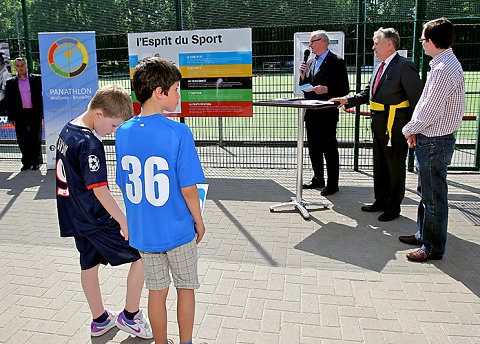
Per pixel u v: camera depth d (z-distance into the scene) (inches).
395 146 178.2
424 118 137.5
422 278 137.9
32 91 282.2
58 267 150.3
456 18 243.3
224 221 191.9
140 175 88.4
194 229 94.3
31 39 298.2
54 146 288.2
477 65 247.1
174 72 88.5
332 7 253.4
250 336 110.3
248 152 332.2
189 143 87.6
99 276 143.0
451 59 135.6
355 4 250.8
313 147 233.8
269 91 272.4
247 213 201.9
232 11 263.7
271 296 128.9
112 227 105.8
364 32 252.1
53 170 291.7
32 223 193.6
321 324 114.7
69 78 277.9
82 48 273.9
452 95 134.7
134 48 261.9
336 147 223.6
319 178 240.4
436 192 143.1
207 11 266.8
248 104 256.1
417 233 162.9
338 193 231.6
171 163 86.5
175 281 96.3
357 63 257.3
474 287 131.9
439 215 144.4
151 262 93.0
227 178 264.2
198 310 122.0
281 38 262.7
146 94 87.3
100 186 98.0
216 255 157.5
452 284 134.0
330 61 215.2
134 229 92.2
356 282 136.2
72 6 283.7
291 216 197.2
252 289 133.0
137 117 90.5
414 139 146.6
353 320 116.3
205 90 257.9
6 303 127.2
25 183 261.4
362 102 192.4
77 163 99.3
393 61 174.1
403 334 109.8
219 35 250.7
